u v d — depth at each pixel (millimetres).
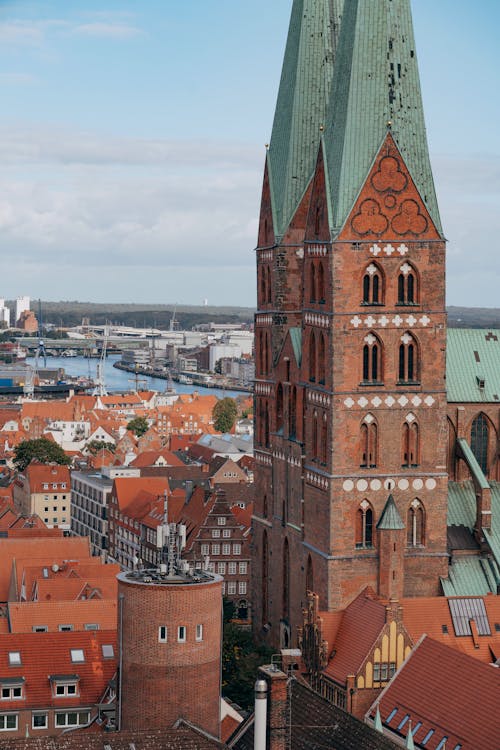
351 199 149750
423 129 152125
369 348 150625
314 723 104375
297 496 160625
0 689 135125
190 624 110625
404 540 150875
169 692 110625
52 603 153250
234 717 123688
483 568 156875
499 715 111875
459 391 164250
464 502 162250
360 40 152125
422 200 150875
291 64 170125
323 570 151125
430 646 127562
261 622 174875
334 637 142125
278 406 169500
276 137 172625
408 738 111688
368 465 150875
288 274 169250
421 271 151125
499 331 170125
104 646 140375
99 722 126500
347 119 150875
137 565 134750
